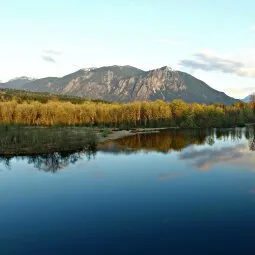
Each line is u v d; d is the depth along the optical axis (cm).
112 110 15750
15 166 4247
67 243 1947
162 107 15875
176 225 2200
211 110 15438
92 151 5725
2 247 1903
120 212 2467
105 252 1827
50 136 6375
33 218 2362
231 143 6931
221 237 2006
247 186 3200
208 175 3709
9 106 14175
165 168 4153
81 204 2666
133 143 7188
